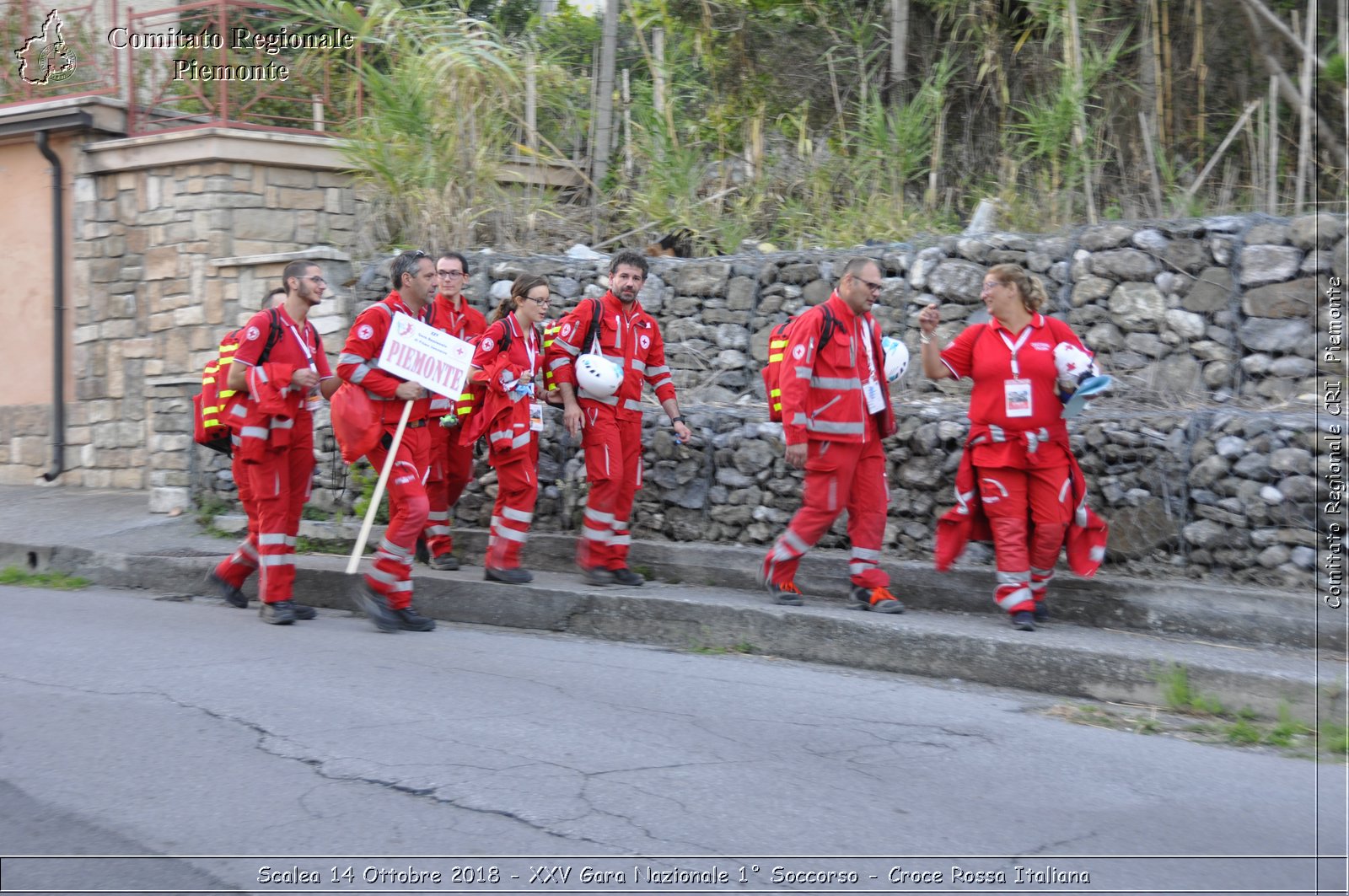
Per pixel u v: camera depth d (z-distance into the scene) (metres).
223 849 3.93
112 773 4.59
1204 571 6.79
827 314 6.77
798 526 6.98
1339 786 4.66
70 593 8.61
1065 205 9.70
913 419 7.59
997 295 6.43
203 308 11.20
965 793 4.53
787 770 4.73
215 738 5.00
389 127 10.83
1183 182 9.82
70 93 12.45
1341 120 9.63
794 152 11.52
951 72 10.88
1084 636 6.43
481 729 5.15
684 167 10.89
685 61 12.21
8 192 12.41
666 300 9.61
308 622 7.52
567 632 7.40
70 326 12.14
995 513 6.55
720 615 6.99
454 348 7.00
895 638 6.52
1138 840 4.10
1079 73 9.77
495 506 7.81
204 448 10.06
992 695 6.06
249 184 11.11
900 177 10.50
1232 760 4.98
